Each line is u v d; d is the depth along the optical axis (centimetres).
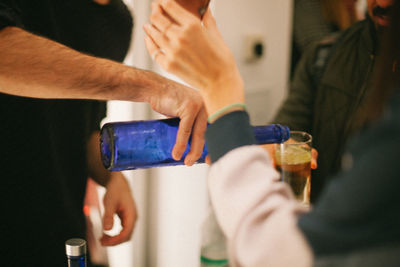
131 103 147
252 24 143
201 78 48
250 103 149
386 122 34
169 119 64
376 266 35
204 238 75
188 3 50
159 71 147
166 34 49
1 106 81
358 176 34
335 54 108
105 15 100
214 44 48
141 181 160
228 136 47
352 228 35
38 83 63
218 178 45
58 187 94
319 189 109
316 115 112
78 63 64
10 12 63
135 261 166
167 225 163
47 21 87
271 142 67
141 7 141
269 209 41
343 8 120
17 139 85
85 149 103
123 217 97
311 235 37
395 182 33
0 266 91
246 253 40
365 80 97
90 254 109
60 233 96
